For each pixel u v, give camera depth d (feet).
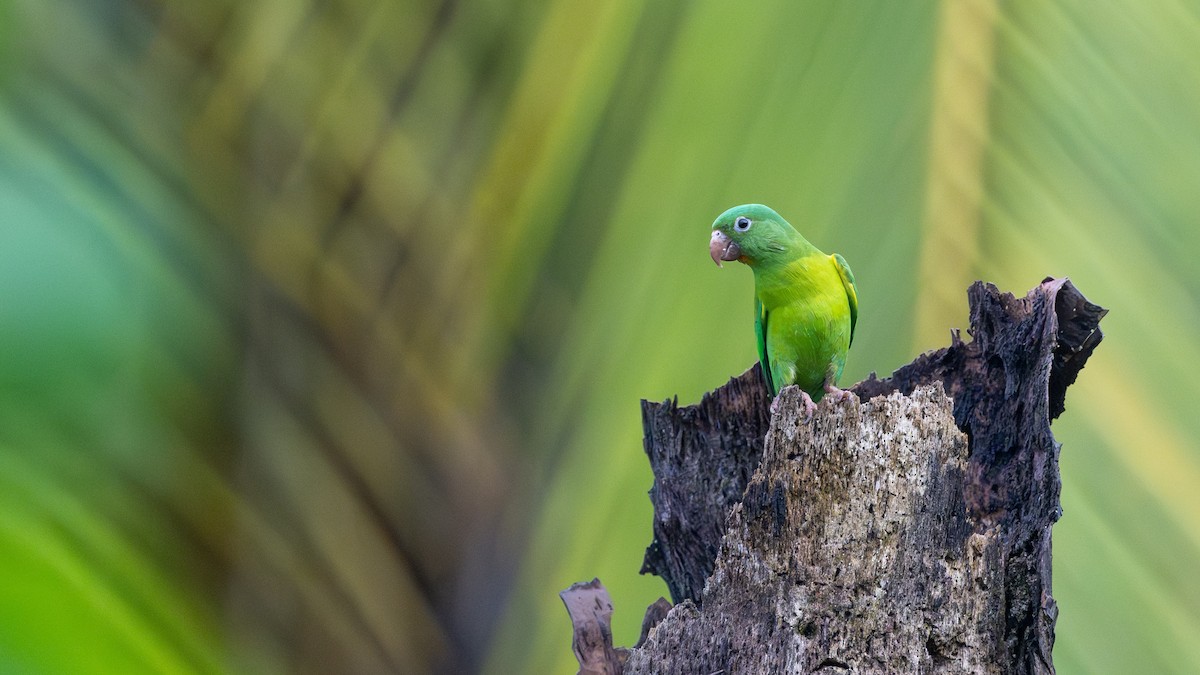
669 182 30.17
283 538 33.91
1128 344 26.17
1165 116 27.37
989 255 25.67
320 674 33.94
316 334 34.14
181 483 30.83
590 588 22.25
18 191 27.48
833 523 17.98
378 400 34.19
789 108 28.66
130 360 28.37
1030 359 20.07
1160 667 24.89
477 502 33.96
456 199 33.96
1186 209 26.71
